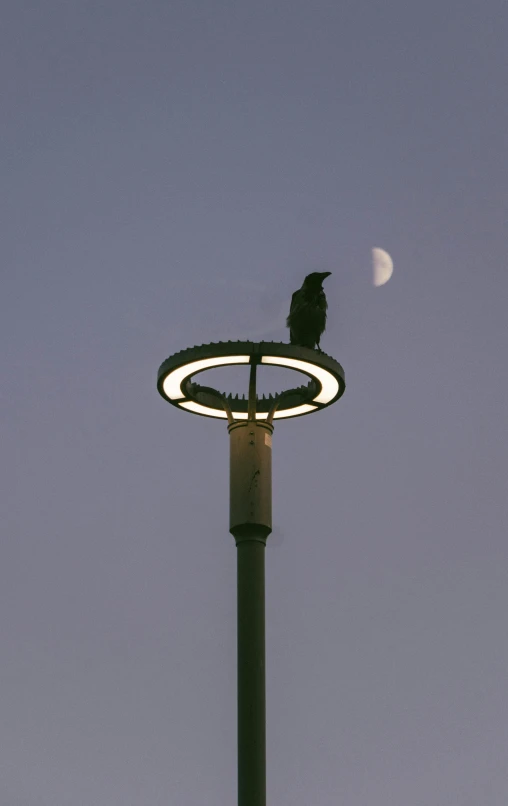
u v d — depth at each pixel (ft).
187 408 56.85
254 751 48.47
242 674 49.73
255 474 52.85
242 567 51.62
